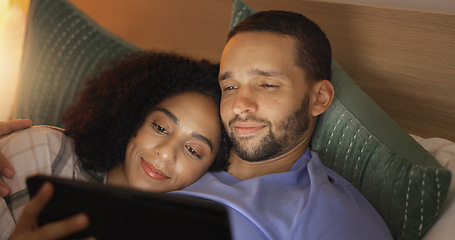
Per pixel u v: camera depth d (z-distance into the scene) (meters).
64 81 1.57
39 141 1.16
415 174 0.95
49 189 0.68
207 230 0.59
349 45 1.40
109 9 1.93
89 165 1.21
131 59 1.39
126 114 1.19
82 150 1.20
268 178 1.09
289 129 1.10
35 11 1.64
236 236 0.97
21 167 1.14
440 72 1.26
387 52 1.34
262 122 1.08
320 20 1.44
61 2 1.63
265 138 1.10
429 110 1.30
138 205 0.62
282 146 1.12
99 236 0.67
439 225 0.93
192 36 1.74
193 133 1.13
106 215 0.65
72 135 1.24
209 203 0.58
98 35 1.59
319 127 1.19
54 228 0.67
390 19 1.32
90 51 1.57
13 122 1.22
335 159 1.16
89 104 1.29
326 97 1.16
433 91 1.28
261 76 1.08
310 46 1.10
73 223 0.66
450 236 0.88
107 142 1.20
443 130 1.29
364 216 0.98
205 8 1.69
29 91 1.60
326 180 1.06
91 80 1.38
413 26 1.29
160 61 1.27
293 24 1.10
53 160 1.17
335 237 0.93
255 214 0.98
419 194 0.94
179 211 0.59
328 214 0.97
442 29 1.24
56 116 1.56
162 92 1.18
